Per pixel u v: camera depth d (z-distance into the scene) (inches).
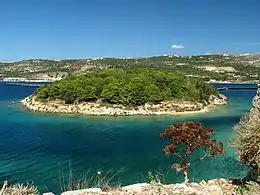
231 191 727.1
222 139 2551.7
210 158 1652.3
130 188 703.1
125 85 4411.9
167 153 997.2
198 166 1566.2
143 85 4458.7
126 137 2709.2
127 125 3388.3
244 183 783.7
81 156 2022.6
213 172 1469.0
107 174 1599.4
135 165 1777.8
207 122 3570.4
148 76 4945.9
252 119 812.6
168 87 4662.9
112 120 3740.2
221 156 1657.2
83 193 664.4
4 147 2283.5
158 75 4869.6
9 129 3107.8
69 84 4547.2
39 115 4057.6
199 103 4658.0
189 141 987.9
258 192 668.7
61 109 4330.7
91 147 2299.5
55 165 1800.0
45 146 2327.8
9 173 1636.3
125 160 1902.1
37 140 2566.4
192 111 4338.1
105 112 4178.2
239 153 839.1
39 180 1504.7
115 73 5191.9
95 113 4175.7
